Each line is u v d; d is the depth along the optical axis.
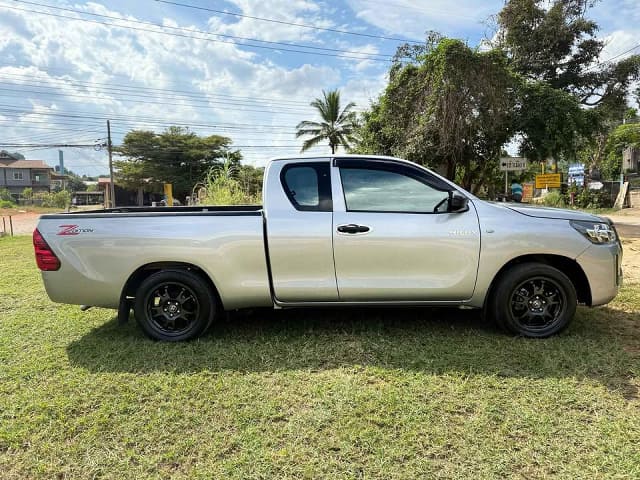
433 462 2.30
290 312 4.76
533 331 3.92
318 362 3.52
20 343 4.08
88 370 3.46
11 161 77.19
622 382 3.10
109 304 3.96
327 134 37.44
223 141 52.06
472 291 3.89
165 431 2.62
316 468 2.27
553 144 15.79
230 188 11.98
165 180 49.94
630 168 34.44
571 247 3.81
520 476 2.19
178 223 3.88
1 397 3.06
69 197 58.12
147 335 4.04
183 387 3.15
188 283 3.94
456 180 18.31
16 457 2.42
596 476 2.17
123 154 50.62
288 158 4.01
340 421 2.68
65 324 4.63
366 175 3.97
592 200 25.39
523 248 3.81
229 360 3.59
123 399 3.00
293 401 2.93
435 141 15.19
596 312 4.68
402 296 3.90
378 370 3.34
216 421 2.72
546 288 3.93
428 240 3.81
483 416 2.70
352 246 3.81
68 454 2.43
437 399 2.91
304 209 3.89
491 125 14.80
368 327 4.25
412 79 15.73
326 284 3.87
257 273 3.88
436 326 4.25
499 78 14.40
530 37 20.94
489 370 3.31
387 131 16.91
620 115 23.34
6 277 7.31
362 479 2.19
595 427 2.58
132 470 2.29
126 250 3.86
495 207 3.95
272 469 2.27
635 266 7.52
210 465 2.31
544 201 27.17
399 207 3.92
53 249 3.87
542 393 2.96
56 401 2.98
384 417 2.71
